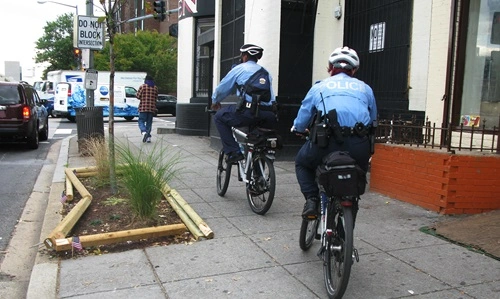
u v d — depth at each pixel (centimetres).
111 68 626
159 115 3173
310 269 411
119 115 2581
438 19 711
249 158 579
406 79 775
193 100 1516
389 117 807
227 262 426
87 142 954
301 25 938
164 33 4588
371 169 682
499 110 638
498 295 355
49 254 445
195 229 496
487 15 658
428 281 381
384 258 430
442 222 526
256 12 941
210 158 1014
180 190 698
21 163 1064
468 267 407
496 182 553
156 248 461
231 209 596
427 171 579
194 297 360
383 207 595
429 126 619
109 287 378
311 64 953
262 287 377
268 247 462
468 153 566
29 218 633
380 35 834
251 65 593
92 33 1123
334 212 368
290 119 939
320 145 360
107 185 674
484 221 504
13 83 1243
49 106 2850
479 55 669
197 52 1527
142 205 521
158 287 377
